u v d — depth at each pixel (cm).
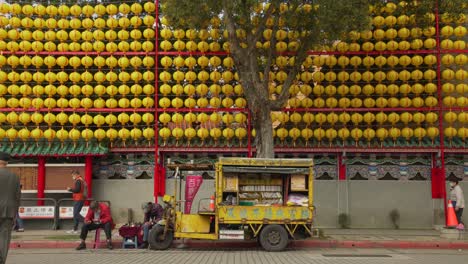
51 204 1666
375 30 1667
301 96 1717
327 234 1552
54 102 1661
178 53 1689
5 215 794
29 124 1692
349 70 1702
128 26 1702
